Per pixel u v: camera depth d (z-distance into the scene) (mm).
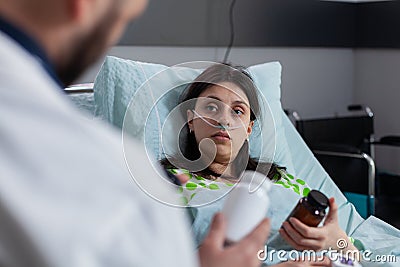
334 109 3932
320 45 3699
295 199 1724
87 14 588
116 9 610
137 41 2840
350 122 3498
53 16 577
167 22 2945
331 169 3053
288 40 3520
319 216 1423
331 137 3422
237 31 3258
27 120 528
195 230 1502
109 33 625
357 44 3893
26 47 576
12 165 507
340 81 3949
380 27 3744
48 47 592
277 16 3441
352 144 3504
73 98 2170
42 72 582
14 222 492
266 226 820
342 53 3941
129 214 527
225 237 846
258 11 3342
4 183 497
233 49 3305
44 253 491
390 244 1877
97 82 2102
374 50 3865
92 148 546
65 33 590
